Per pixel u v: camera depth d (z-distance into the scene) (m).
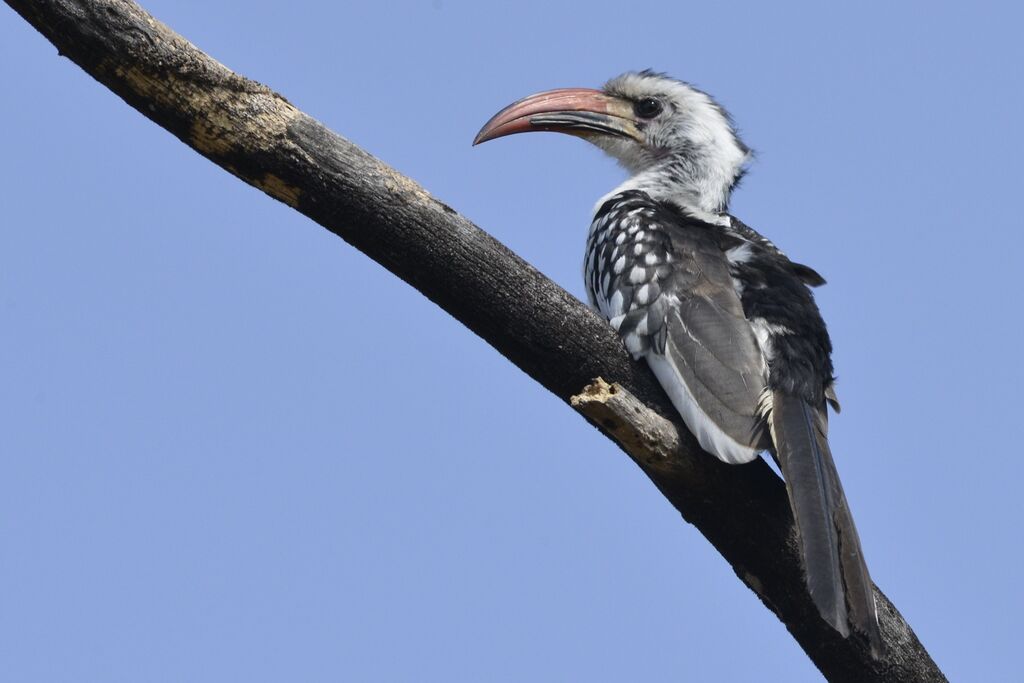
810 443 8.64
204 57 7.54
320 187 7.86
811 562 7.96
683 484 8.53
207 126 7.65
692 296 9.47
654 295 9.51
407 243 8.06
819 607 7.72
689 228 10.42
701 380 8.98
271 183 7.89
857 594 7.90
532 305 8.45
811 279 10.34
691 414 8.88
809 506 8.23
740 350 9.14
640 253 9.86
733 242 10.33
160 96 7.55
